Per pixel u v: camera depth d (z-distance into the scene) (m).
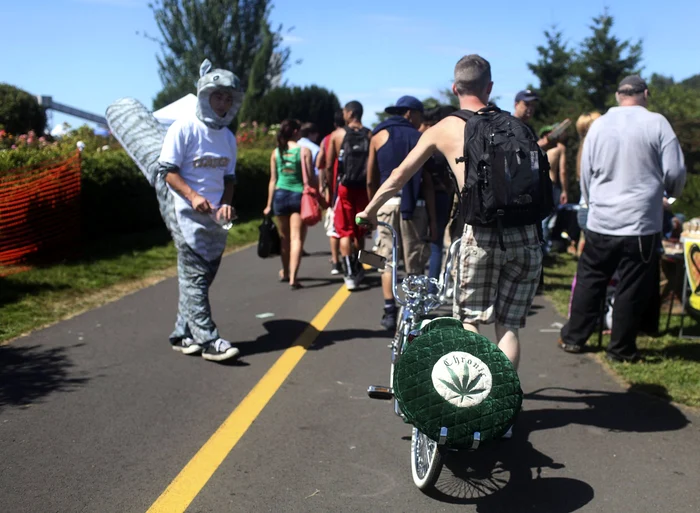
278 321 6.70
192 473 3.54
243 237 12.57
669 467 3.68
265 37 43.56
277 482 3.49
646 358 5.41
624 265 5.20
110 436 3.96
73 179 9.73
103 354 5.45
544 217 3.56
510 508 3.28
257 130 25.19
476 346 2.91
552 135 8.53
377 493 3.40
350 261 8.20
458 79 3.82
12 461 3.63
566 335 5.68
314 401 4.58
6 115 16.44
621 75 32.81
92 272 8.34
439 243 6.45
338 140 8.15
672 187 5.06
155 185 5.49
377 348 5.81
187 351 5.50
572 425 4.22
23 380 4.83
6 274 7.84
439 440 2.82
